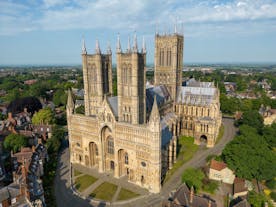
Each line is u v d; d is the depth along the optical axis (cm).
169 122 12056
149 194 8769
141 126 8762
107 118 9700
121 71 9631
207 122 13062
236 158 9394
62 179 9906
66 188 9225
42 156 11100
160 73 14875
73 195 8756
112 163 10519
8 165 10644
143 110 10200
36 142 13462
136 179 9500
